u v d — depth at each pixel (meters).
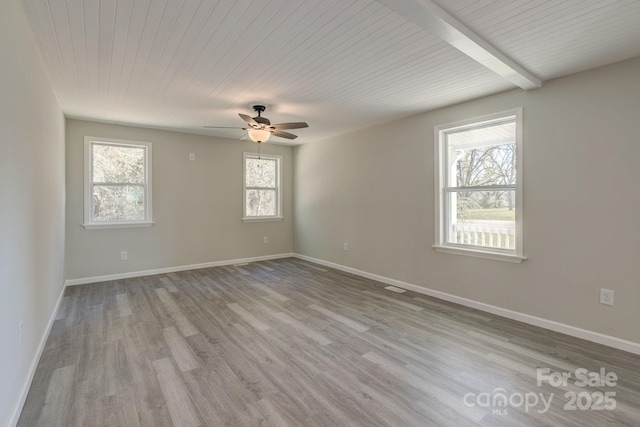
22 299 2.00
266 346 2.70
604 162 2.69
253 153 6.24
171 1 1.88
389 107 3.94
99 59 2.63
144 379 2.20
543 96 3.03
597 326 2.75
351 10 1.97
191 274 5.22
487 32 2.18
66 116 4.36
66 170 4.46
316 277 5.05
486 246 3.61
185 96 3.54
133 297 4.02
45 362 2.42
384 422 1.78
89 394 2.03
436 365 2.39
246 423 1.77
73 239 4.56
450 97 3.55
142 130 5.04
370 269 4.97
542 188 3.05
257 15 2.02
